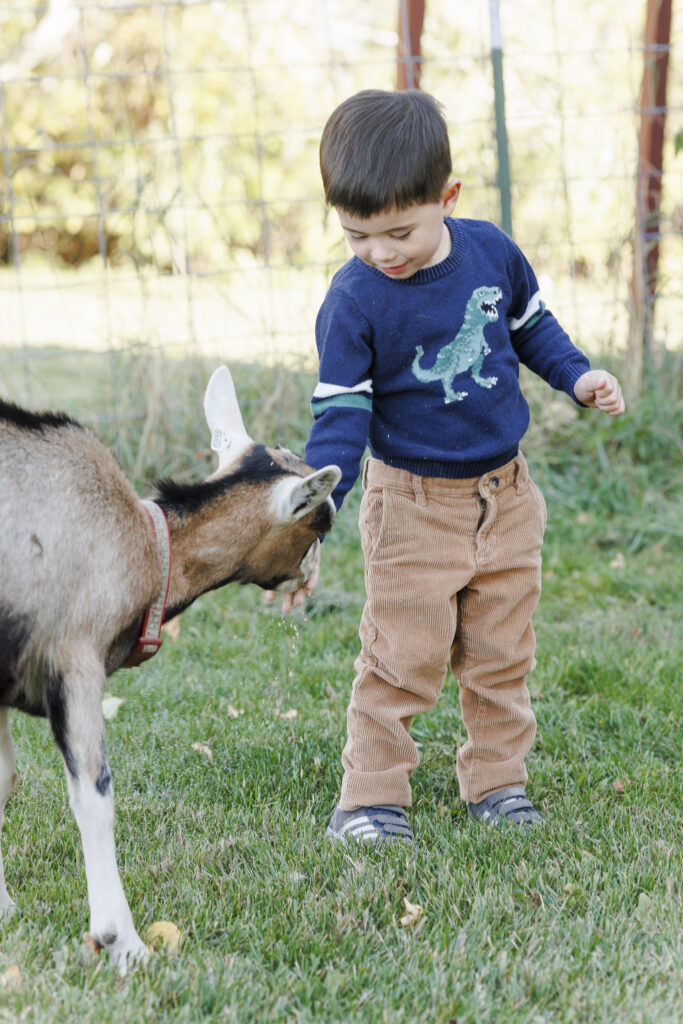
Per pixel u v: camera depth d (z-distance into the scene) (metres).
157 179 6.90
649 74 6.31
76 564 2.21
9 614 2.18
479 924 2.43
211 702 3.74
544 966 2.30
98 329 7.54
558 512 5.71
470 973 2.27
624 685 3.92
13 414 2.28
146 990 2.16
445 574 2.80
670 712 3.66
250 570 2.59
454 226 2.76
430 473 2.76
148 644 2.39
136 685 3.88
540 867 2.69
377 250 2.56
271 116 10.06
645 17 6.53
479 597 2.90
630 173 6.34
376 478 2.85
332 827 2.98
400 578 2.82
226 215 7.34
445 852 2.76
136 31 11.15
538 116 6.25
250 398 5.93
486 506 2.81
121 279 6.68
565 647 4.26
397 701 2.93
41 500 2.21
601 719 3.63
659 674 3.98
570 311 6.99
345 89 10.11
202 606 4.65
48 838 2.84
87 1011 2.10
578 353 2.94
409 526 2.78
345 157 2.50
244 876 2.65
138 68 11.31
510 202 5.93
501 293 2.77
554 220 7.38
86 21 12.07
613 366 6.22
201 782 3.19
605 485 5.82
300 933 2.40
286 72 10.41
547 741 3.52
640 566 5.16
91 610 2.22
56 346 9.15
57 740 2.21
